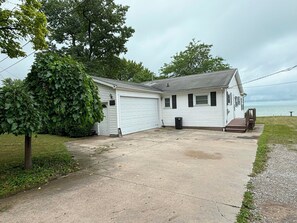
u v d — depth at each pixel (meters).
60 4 20.38
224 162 5.30
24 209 3.05
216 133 10.98
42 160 5.68
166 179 4.14
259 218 2.57
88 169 5.02
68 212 2.90
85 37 21.88
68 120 4.93
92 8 20.50
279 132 10.09
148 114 13.40
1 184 3.93
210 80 13.48
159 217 2.68
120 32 22.53
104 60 23.20
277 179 3.97
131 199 3.26
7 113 3.97
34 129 4.26
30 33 6.84
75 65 5.26
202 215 2.70
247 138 9.05
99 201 3.23
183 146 7.59
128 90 11.41
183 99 13.63
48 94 4.78
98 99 5.78
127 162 5.55
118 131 10.62
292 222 2.47
